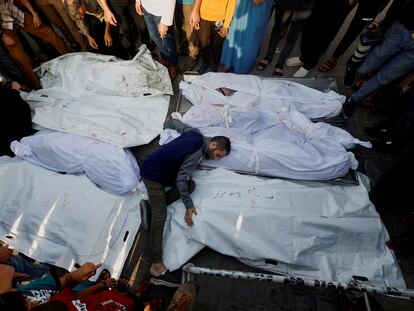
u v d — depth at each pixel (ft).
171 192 8.01
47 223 7.91
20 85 10.64
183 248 7.65
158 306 6.99
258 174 8.32
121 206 8.25
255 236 7.43
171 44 10.71
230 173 8.27
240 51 10.52
